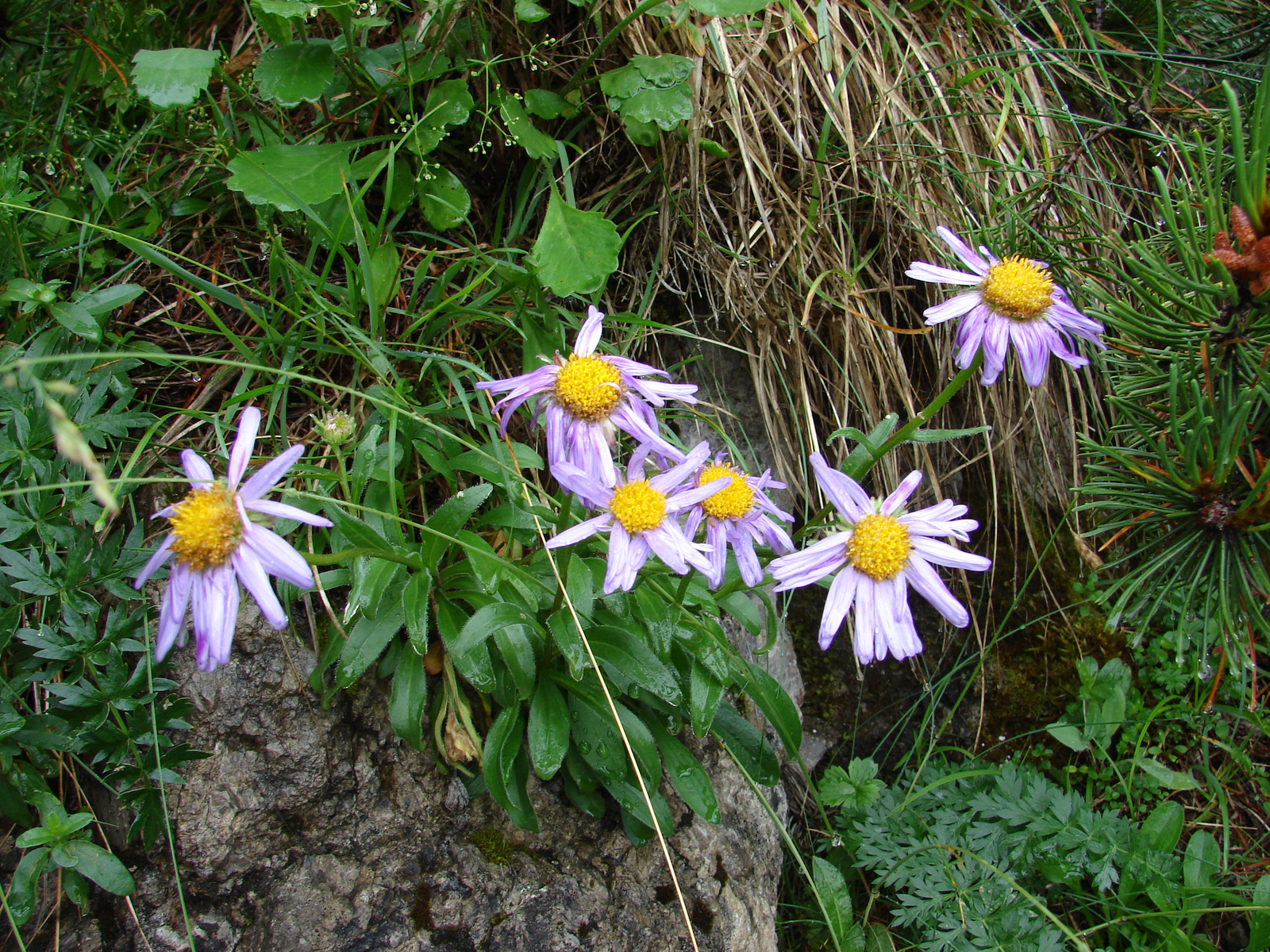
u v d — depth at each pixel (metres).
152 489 0.30
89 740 0.28
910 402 0.38
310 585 0.23
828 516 0.30
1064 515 0.39
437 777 0.31
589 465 0.27
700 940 0.31
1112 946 0.33
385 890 0.29
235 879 0.29
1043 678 0.39
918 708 0.39
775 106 0.37
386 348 0.33
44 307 0.31
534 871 0.30
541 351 0.34
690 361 0.38
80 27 0.37
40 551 0.29
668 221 0.37
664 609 0.28
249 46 0.37
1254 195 0.25
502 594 0.29
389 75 0.35
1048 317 0.27
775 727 0.31
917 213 0.38
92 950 0.28
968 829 0.34
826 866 0.33
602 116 0.37
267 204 0.32
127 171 0.35
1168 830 0.35
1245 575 0.27
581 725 0.30
